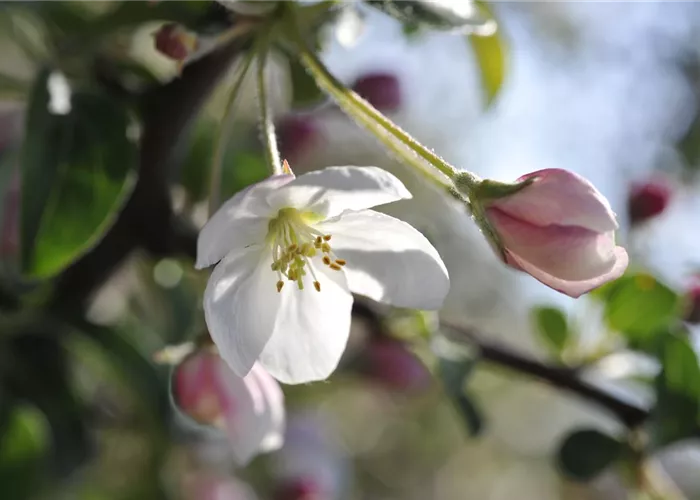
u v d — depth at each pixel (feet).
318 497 1.39
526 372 1.06
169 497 1.26
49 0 1.01
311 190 0.86
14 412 1.06
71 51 0.97
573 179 0.82
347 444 2.57
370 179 0.81
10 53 1.08
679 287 1.11
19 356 1.06
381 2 0.88
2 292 1.03
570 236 0.82
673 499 1.04
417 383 1.12
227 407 0.91
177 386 0.91
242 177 1.08
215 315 0.83
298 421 1.49
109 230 0.99
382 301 0.88
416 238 0.88
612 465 1.03
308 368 0.88
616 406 1.04
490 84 1.12
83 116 0.89
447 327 1.08
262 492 1.39
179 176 1.05
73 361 1.12
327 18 0.97
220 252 0.84
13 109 1.13
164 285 1.11
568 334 1.12
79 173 0.88
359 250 0.89
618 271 0.82
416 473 2.91
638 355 1.10
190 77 0.94
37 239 0.87
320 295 0.89
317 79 0.86
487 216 0.84
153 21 0.93
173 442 1.24
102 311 1.18
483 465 3.15
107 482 1.26
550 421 3.15
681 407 1.01
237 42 0.93
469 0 0.92
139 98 0.96
